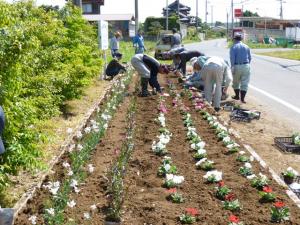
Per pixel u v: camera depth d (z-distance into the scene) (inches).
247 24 3855.8
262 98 618.2
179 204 220.7
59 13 533.3
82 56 542.3
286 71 1012.5
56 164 274.7
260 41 3211.1
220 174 250.8
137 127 384.8
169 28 3073.3
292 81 822.5
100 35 717.3
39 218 200.8
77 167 248.4
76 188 226.1
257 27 3823.8
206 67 482.3
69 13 541.0
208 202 223.5
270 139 388.5
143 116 438.3
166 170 262.8
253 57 1508.4
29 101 253.9
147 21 3105.3
